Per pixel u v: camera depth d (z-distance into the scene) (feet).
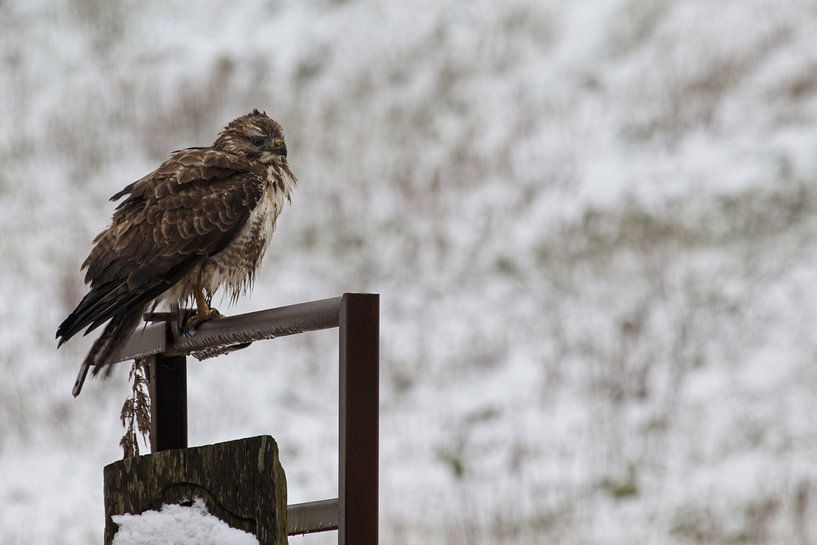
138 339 19.88
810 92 64.49
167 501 15.07
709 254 53.98
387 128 70.95
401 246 60.44
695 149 62.08
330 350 52.80
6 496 40.09
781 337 47.55
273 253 60.95
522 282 55.72
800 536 35.47
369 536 13.09
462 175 65.36
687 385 45.85
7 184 66.08
